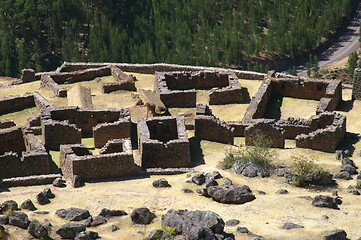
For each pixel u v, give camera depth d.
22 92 90.56
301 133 71.25
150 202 50.44
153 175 58.47
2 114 80.06
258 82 93.00
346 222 46.00
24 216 44.00
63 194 52.78
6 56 157.38
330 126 67.44
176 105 83.25
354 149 67.12
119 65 99.88
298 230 43.62
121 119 68.50
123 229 44.53
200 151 65.75
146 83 94.88
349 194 52.53
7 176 58.09
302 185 55.06
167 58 165.00
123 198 51.53
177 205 49.72
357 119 80.31
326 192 53.38
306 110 83.69
